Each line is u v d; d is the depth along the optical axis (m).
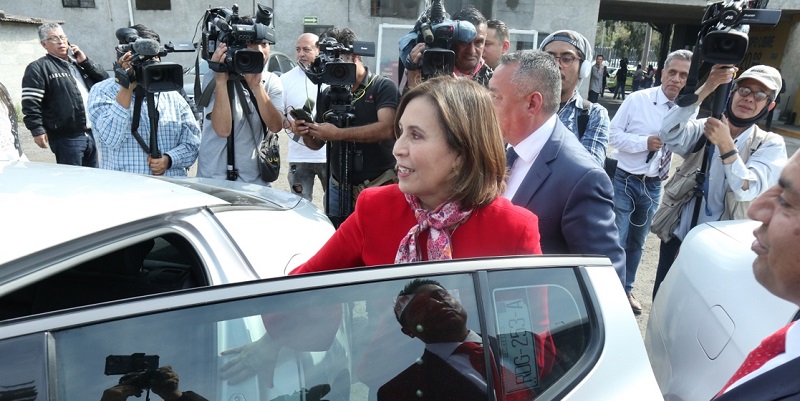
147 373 1.02
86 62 5.17
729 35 2.57
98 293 1.77
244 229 1.89
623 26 43.66
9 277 1.30
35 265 1.35
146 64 3.06
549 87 1.86
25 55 10.99
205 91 3.45
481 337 1.21
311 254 2.06
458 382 1.19
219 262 1.72
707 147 3.00
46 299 1.71
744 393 0.86
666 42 23.86
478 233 1.42
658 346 2.27
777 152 2.82
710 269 2.09
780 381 0.82
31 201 1.61
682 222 3.14
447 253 1.39
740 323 1.79
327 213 3.81
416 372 1.18
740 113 2.82
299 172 4.64
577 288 1.37
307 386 1.13
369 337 1.16
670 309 2.23
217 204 1.93
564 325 1.32
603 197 1.82
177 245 1.73
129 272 1.79
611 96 26.11
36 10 13.62
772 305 1.72
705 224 2.46
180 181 2.35
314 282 1.13
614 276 1.44
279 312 1.10
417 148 1.34
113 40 13.93
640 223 3.83
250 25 3.19
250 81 3.35
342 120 3.37
